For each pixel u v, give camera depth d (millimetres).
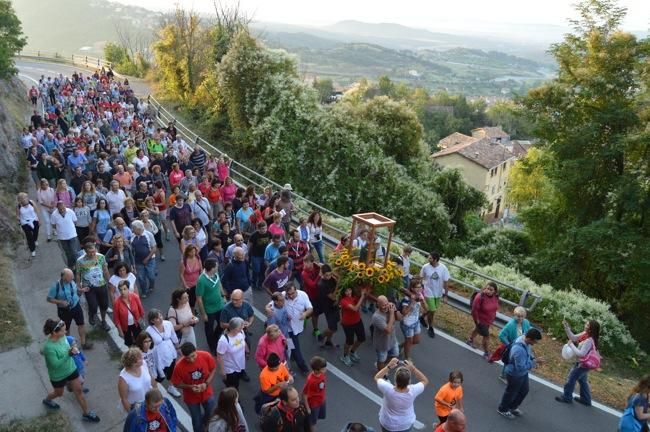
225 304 9414
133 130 23891
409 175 29125
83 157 17672
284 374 7703
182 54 38750
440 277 11289
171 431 6496
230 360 8148
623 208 21234
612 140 21141
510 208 72000
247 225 13562
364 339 10094
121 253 11312
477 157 67125
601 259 19953
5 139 19984
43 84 35812
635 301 20281
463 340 11602
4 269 12891
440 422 7609
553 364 11117
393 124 29891
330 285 10461
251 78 28531
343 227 18938
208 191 15734
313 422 7629
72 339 8188
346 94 33438
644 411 7582
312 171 25859
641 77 21391
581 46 22719
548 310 13148
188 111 36375
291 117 26812
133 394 6977
